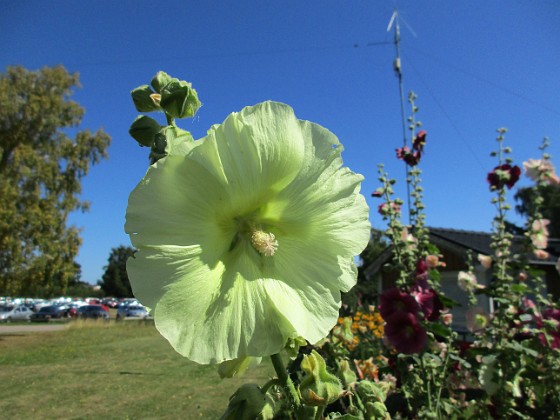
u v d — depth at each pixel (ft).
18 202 62.28
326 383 3.73
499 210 12.20
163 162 3.38
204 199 3.56
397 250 11.73
